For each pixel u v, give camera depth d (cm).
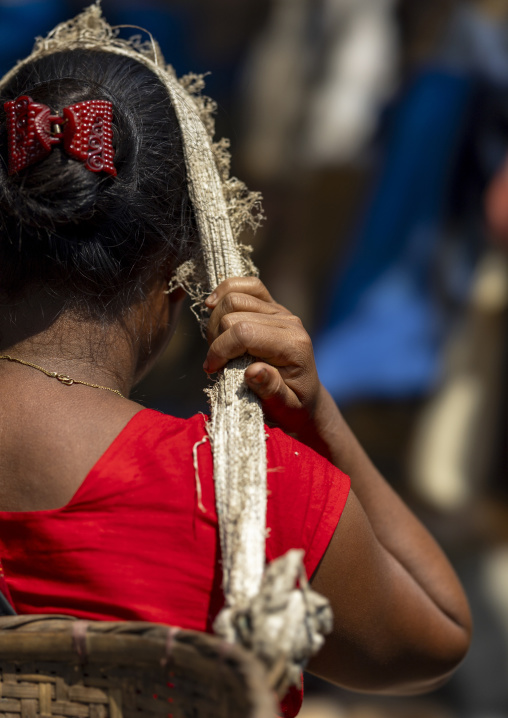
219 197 194
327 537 168
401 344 493
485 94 471
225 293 186
